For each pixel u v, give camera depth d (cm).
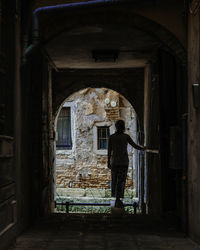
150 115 994
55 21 659
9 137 501
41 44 672
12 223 514
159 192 830
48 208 964
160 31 651
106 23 665
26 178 652
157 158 861
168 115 817
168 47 683
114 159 877
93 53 1002
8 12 541
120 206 868
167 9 639
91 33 831
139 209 1241
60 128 1911
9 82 538
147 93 1109
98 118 1866
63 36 850
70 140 1900
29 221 677
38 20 613
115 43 921
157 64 878
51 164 1075
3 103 525
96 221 737
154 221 746
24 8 599
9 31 541
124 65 1184
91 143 1873
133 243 535
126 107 1841
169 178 805
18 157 572
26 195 651
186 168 626
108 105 1848
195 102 541
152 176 955
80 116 1884
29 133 688
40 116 789
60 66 1193
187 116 623
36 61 752
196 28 558
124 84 1282
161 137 813
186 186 624
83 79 1281
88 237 573
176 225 684
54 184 1177
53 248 497
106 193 1789
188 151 614
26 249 489
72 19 661
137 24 661
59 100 1281
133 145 891
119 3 605
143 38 874
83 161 1877
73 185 1880
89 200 1628
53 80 1271
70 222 722
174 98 817
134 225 697
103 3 604
